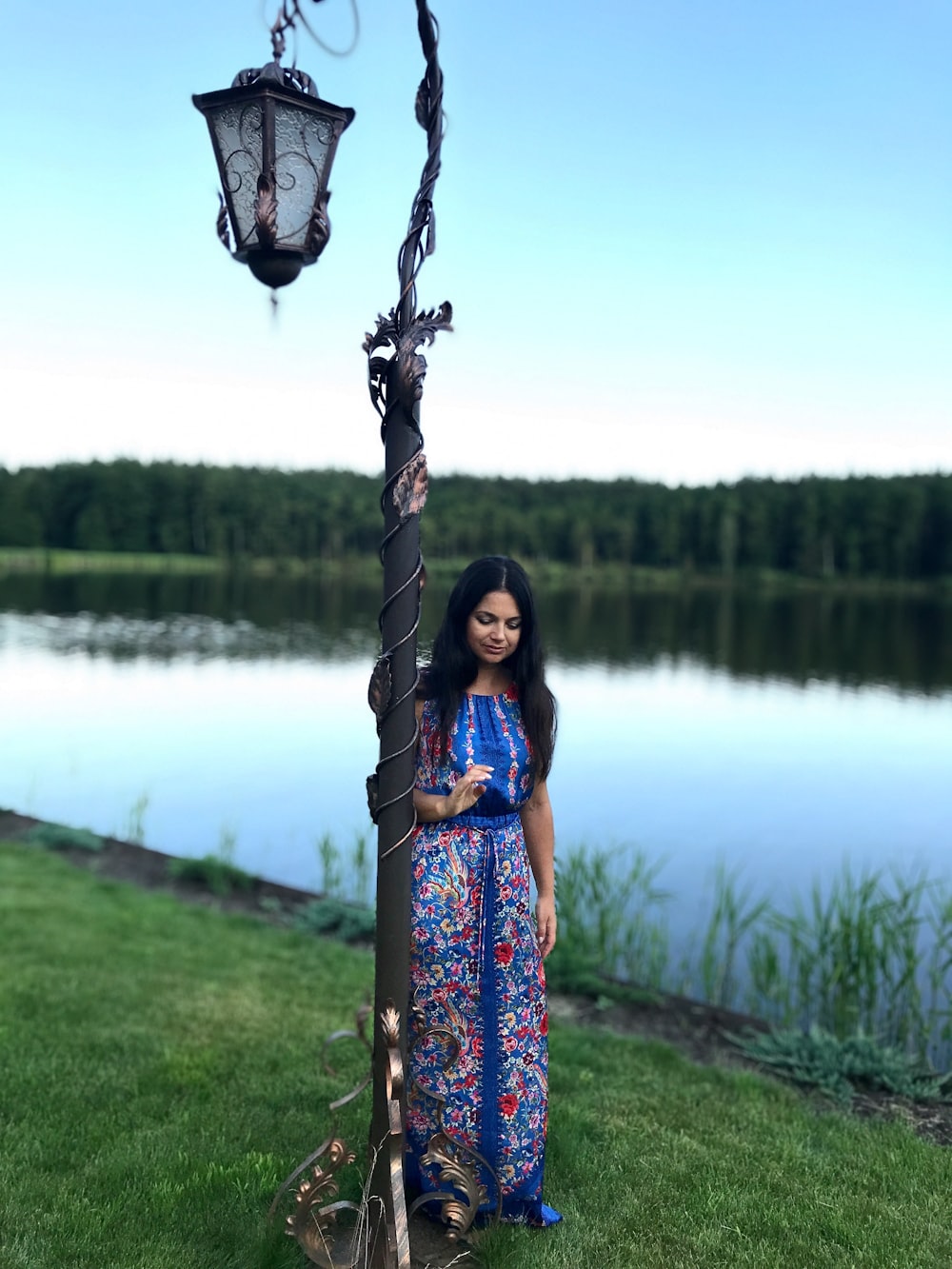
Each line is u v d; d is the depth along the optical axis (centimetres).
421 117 229
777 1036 442
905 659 2700
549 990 522
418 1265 258
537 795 282
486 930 265
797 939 577
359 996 482
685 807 1055
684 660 2639
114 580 5981
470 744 266
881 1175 318
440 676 266
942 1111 383
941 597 6281
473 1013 267
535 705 269
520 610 263
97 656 2477
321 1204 282
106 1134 329
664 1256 269
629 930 626
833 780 1197
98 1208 281
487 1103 269
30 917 591
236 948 559
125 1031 419
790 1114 366
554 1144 328
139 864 776
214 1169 303
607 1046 433
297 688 1981
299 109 227
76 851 805
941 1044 496
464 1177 259
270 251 232
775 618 4350
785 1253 274
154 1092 363
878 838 940
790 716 1716
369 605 4469
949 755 1357
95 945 543
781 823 993
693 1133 346
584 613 4491
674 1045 450
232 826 980
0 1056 387
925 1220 291
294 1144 325
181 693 1903
